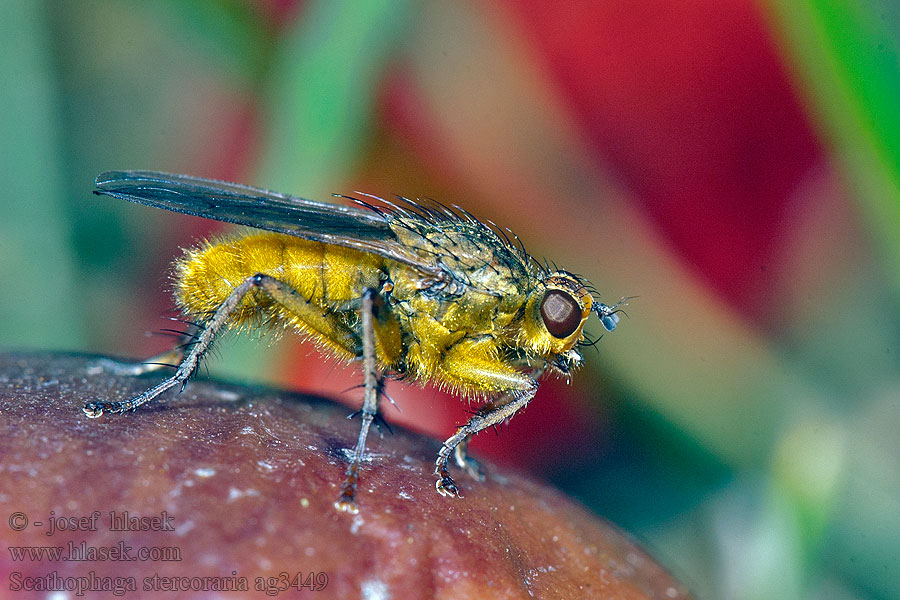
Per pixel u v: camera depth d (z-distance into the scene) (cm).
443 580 6
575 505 7
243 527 6
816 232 7
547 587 6
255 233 7
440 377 7
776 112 7
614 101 7
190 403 7
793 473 7
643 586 7
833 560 7
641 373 8
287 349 7
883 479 7
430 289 7
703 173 7
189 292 7
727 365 8
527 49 7
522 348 7
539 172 8
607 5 7
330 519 6
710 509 8
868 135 7
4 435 6
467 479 7
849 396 8
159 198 7
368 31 8
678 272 7
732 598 7
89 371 7
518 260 7
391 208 7
